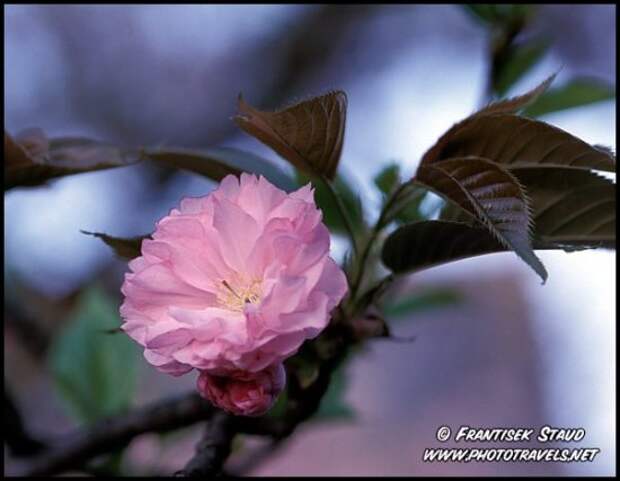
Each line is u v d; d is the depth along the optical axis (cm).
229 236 50
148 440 70
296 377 56
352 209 61
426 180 52
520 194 50
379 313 56
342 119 52
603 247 54
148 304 50
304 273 49
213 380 49
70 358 68
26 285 89
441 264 55
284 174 58
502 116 52
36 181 59
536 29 69
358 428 112
